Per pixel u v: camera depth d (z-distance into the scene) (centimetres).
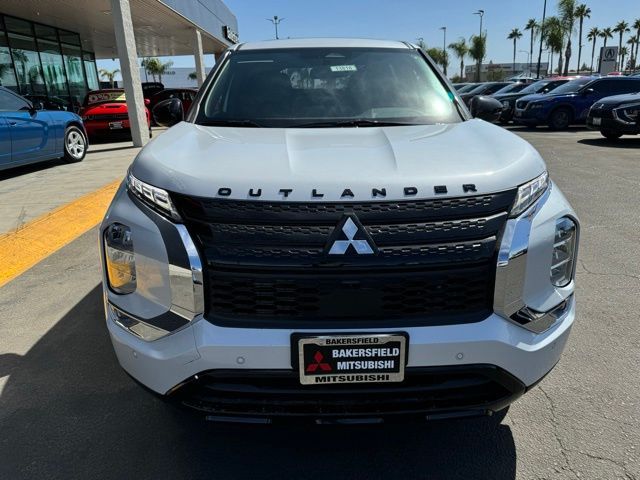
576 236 203
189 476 205
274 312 175
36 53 1608
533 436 224
